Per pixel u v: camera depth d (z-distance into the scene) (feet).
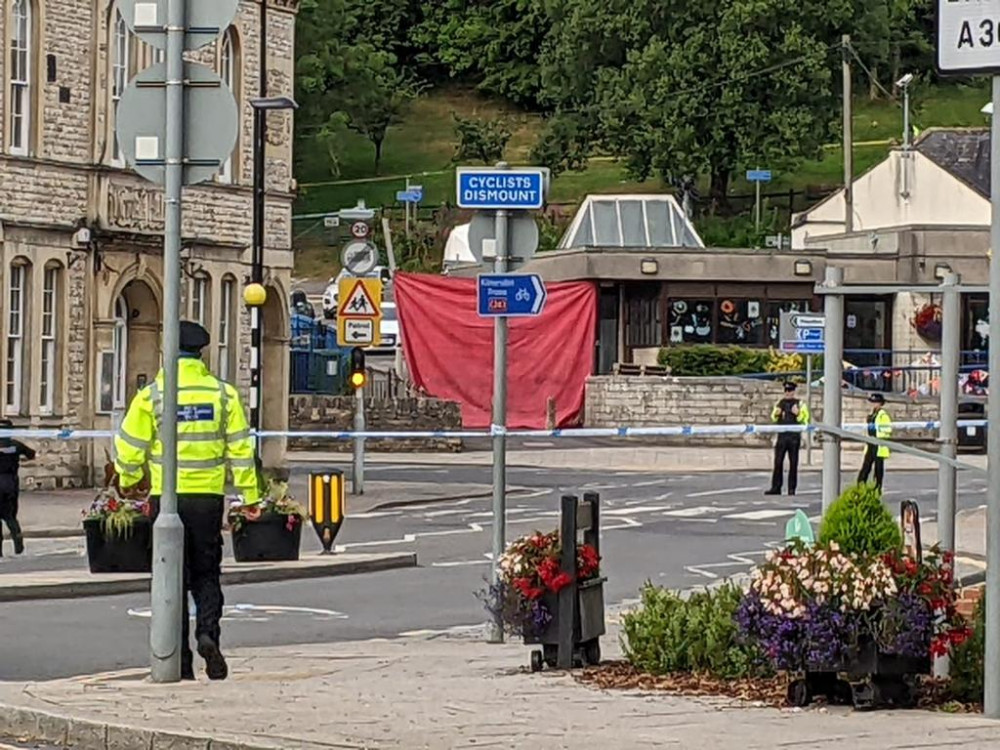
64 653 50.90
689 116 268.82
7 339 109.91
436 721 36.58
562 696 40.06
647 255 186.91
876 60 311.47
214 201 124.57
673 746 33.50
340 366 175.73
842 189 228.63
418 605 63.82
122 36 118.01
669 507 108.58
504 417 51.85
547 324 178.29
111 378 116.37
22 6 111.14
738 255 187.73
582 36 282.15
